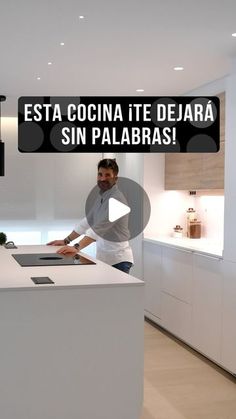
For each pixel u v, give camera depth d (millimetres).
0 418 2572
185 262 4648
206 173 4711
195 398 3480
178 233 5656
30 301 2570
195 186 4949
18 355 2572
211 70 4266
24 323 2570
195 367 4121
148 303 5617
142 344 2729
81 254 3885
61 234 7211
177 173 5391
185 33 3322
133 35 3365
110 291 2670
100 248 4234
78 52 3764
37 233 7121
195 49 3672
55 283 2652
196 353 4496
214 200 5293
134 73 4398
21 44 3572
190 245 4793
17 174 7000
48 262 3414
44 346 2602
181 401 3428
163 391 3600
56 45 3594
